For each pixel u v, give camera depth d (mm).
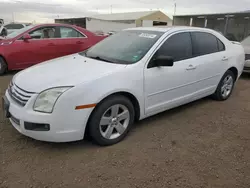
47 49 7270
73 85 2768
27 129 2789
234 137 3504
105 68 3156
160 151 3064
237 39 21562
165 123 3879
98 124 2973
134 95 3252
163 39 3689
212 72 4473
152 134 3498
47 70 3262
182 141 3334
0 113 3947
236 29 23125
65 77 2924
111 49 3865
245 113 4418
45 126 2746
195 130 3674
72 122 2787
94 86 2861
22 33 7031
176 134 3525
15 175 2533
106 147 3115
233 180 2576
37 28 7176
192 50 4102
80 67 3256
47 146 3076
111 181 2496
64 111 2721
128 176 2580
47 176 2539
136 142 3260
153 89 3484
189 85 4055
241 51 5262
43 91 2746
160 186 2449
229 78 5027
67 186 2408
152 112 3623
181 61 3861
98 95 2873
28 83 2936
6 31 9102
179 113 4316
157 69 3492
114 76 3045
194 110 4484
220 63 4602
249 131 3709
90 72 3031
